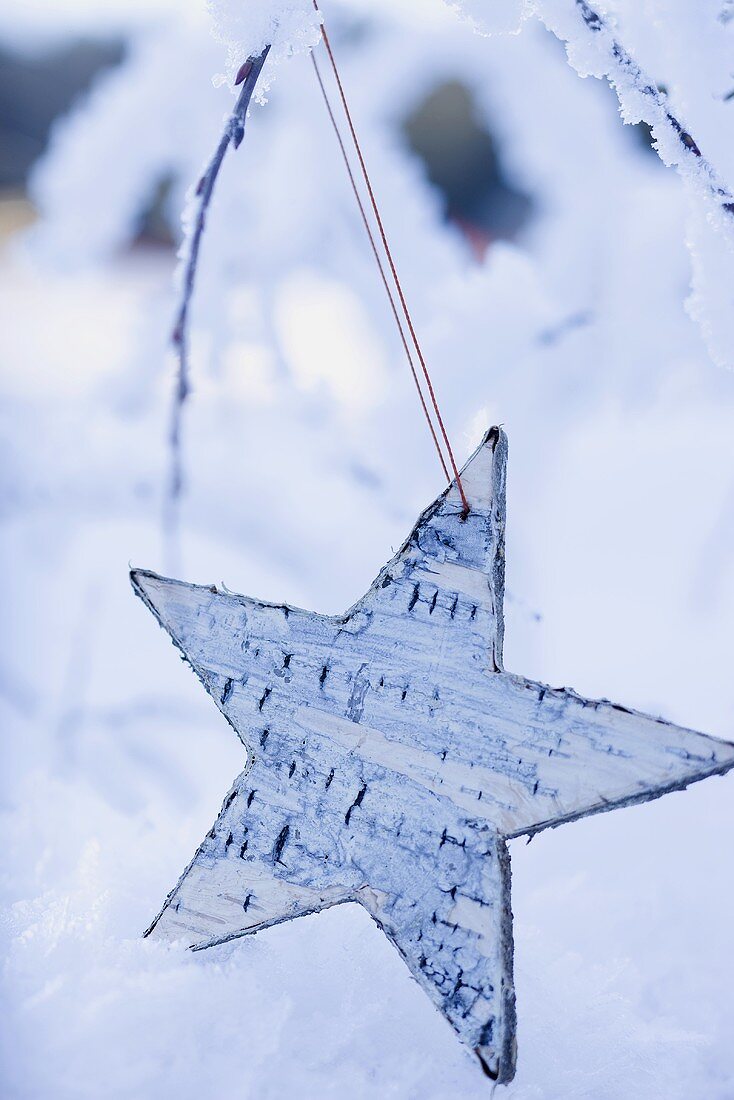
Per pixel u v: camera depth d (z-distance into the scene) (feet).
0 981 1.59
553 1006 1.64
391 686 1.62
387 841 1.60
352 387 2.19
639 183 2.14
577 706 1.58
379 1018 1.60
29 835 1.82
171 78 2.11
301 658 1.64
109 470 2.23
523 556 2.10
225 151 1.62
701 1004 1.68
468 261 2.18
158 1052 1.55
